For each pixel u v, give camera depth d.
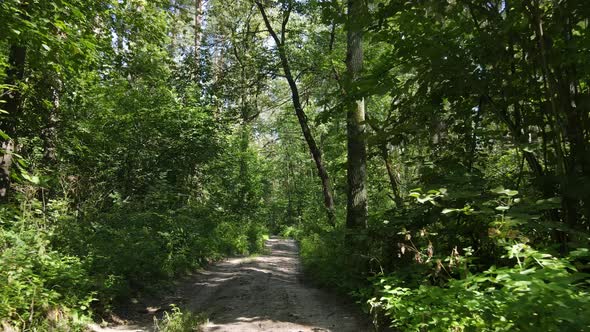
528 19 4.88
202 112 18.55
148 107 16.59
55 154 12.79
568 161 4.82
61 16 8.47
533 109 5.77
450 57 5.61
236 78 18.33
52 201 10.03
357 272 8.16
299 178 48.34
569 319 2.70
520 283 3.14
